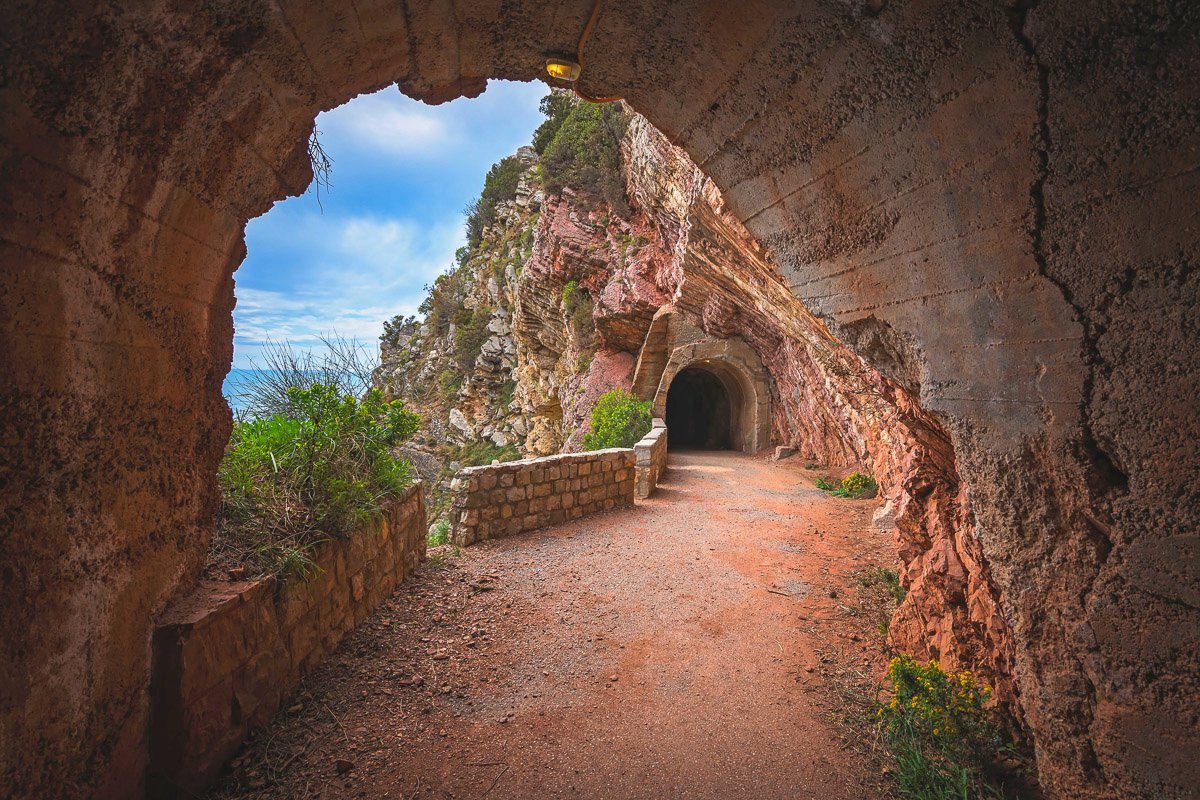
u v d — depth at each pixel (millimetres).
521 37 2279
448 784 2506
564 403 19641
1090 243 1532
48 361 1525
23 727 1535
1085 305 1586
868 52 1816
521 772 2600
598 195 17500
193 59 1604
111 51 1373
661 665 3604
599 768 2639
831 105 2070
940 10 1580
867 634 4109
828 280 2674
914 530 3705
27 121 1283
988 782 2350
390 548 4402
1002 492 1984
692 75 2334
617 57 2367
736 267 7309
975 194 1792
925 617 3373
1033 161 1593
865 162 2127
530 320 22484
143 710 2121
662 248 14805
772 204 2699
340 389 4188
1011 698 2580
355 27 1963
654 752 2756
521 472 6324
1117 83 1358
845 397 8328
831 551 6113
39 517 1566
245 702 2600
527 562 5426
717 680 3436
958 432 2152
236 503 3115
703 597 4727
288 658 2979
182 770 2203
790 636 4047
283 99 2078
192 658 2246
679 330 15172
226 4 1535
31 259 1418
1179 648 1491
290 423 3688
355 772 2539
